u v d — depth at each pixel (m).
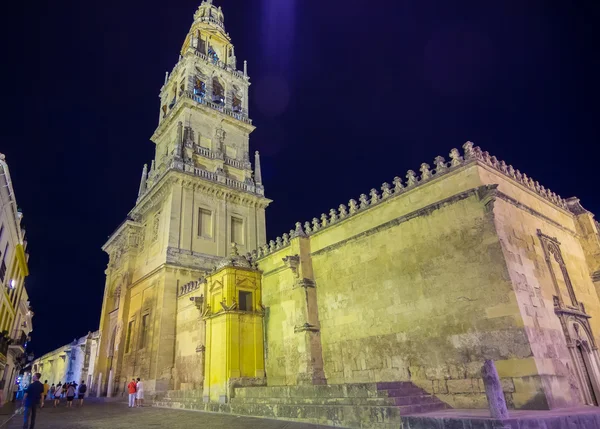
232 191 39.41
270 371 22.92
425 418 10.85
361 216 20.72
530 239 17.02
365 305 19.11
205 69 45.78
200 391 22.80
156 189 37.78
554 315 15.63
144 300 34.97
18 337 43.16
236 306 23.17
